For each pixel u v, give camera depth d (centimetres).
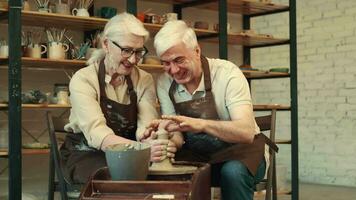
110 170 168
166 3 445
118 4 410
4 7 315
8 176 332
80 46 363
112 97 220
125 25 208
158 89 228
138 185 160
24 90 362
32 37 355
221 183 202
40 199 354
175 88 221
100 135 202
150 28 384
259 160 208
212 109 214
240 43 490
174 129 189
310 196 549
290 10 471
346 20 617
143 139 197
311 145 655
